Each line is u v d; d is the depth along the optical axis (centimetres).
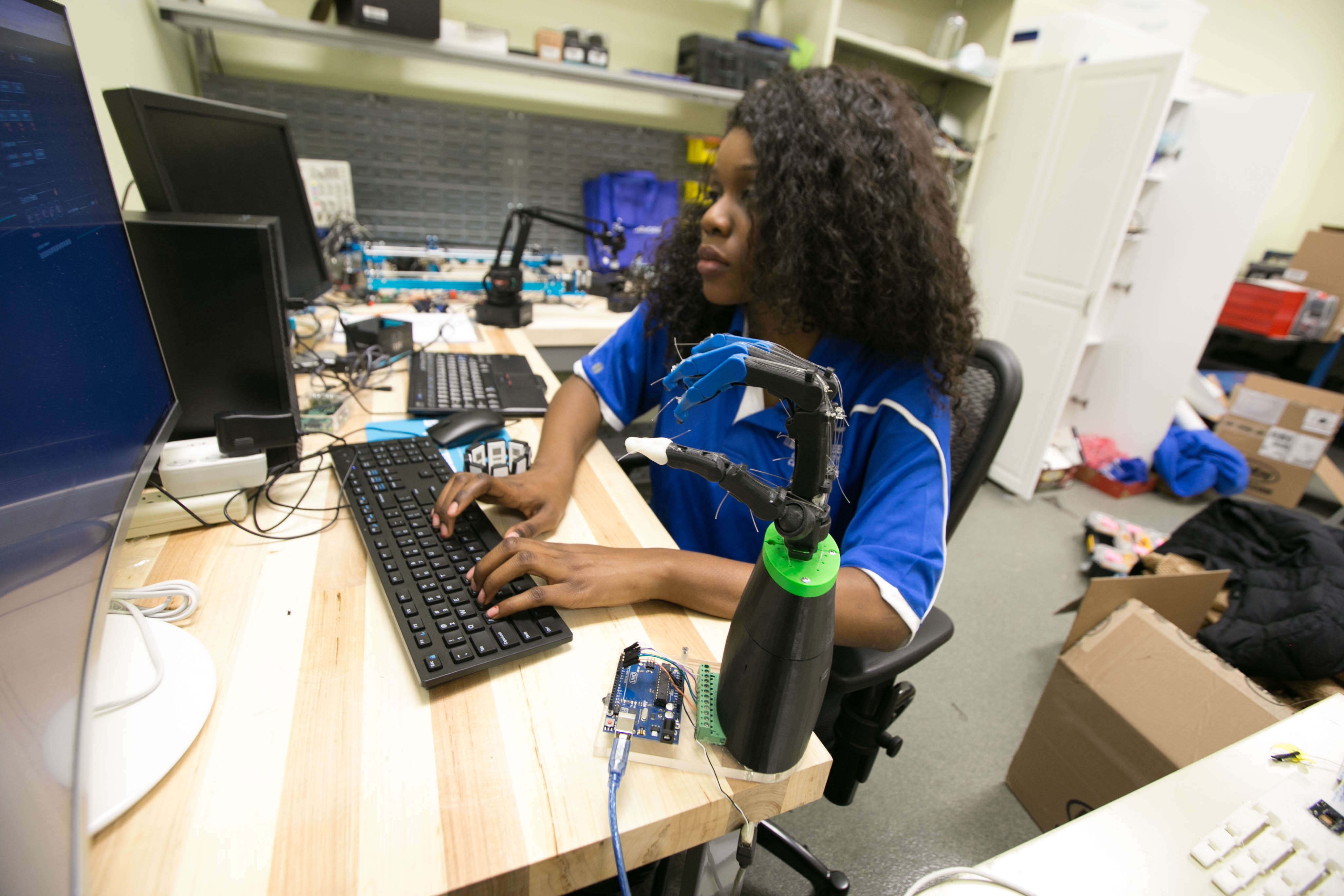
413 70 199
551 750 45
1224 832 50
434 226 209
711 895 73
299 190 132
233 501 69
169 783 40
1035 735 127
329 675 49
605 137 221
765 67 213
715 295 85
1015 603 197
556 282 194
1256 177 239
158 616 53
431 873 36
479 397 108
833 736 87
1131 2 273
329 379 117
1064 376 248
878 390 78
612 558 62
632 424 167
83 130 52
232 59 179
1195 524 175
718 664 54
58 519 39
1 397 35
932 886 46
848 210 71
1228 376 339
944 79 266
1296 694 123
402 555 62
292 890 35
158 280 71
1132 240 280
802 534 38
